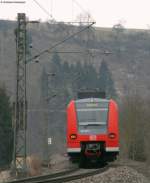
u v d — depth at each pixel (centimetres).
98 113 4991
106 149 4916
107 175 3791
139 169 5200
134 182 3634
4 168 7500
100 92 5459
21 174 4953
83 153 4975
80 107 5028
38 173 5219
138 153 8400
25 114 5012
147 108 8838
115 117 4984
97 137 4900
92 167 5188
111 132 4934
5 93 10769
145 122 8625
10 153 10269
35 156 6034
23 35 5056
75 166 5547
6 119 10419
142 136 8512
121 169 4134
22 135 5253
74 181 3456
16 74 5028
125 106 8881
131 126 8519
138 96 9044
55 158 8362
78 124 4962
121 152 8412
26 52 5181
